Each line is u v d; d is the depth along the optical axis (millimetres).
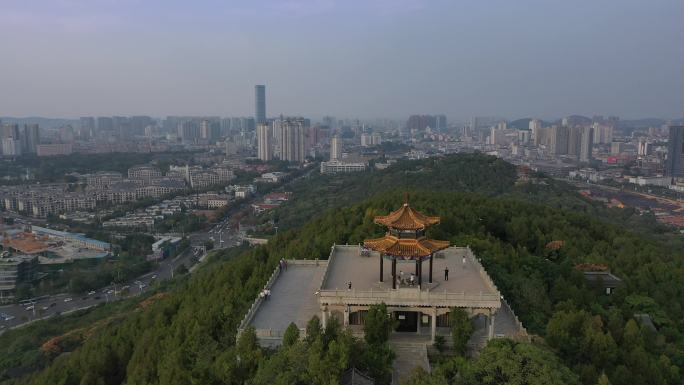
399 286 85062
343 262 100875
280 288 102438
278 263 115250
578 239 143750
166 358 82125
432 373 66750
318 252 121812
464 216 148750
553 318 84562
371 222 135375
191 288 128250
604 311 100625
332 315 84438
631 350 82438
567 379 60844
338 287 85812
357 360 68625
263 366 67875
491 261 108500
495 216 153500
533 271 113375
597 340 78500
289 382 63344
